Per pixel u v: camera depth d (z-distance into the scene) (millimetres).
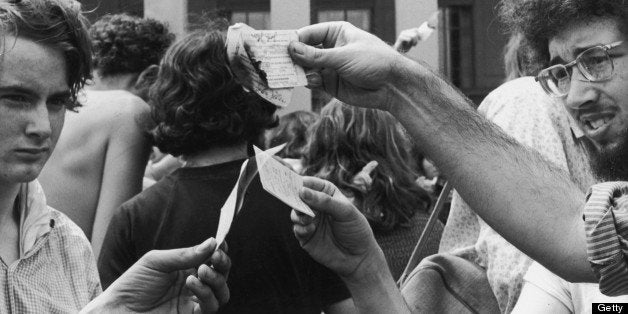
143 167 4363
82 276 2596
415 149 4816
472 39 19422
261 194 3131
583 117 2693
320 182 2348
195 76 3258
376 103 2320
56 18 2342
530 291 2715
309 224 2373
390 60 2291
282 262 3094
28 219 2473
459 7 19531
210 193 3213
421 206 3980
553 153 3096
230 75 3266
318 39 2393
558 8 2666
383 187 3869
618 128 2650
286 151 5078
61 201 4238
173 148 3311
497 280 3006
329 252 2428
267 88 2234
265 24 17125
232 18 16906
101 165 4285
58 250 2568
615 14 2613
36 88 2295
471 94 19312
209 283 2176
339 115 3988
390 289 2471
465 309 3074
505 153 2217
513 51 3523
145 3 9578
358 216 2371
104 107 4324
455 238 3422
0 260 2402
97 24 4738
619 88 2621
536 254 2154
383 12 17516
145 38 4680
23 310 2400
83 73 2467
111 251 3258
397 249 3852
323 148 3959
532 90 3227
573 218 2143
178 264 2164
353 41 2342
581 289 2625
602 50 2625
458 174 2217
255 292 3080
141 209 3262
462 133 2244
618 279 1972
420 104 2277
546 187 2176
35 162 2324
